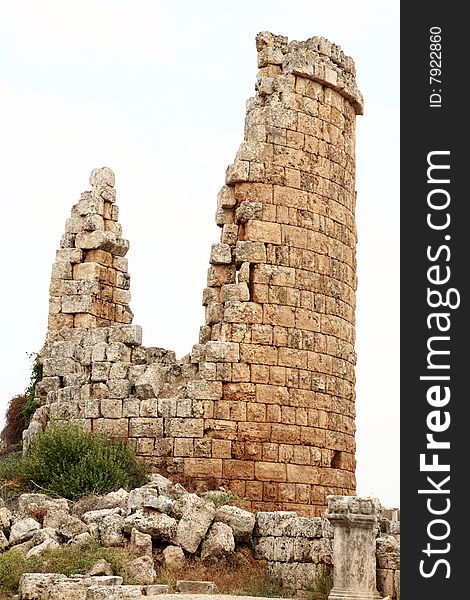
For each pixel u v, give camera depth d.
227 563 28.75
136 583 26.38
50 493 32.59
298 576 27.80
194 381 35.44
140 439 35.59
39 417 38.03
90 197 40.47
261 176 36.84
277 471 35.56
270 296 36.25
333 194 38.47
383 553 26.31
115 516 28.77
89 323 39.50
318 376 37.00
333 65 38.94
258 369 35.75
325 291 37.66
